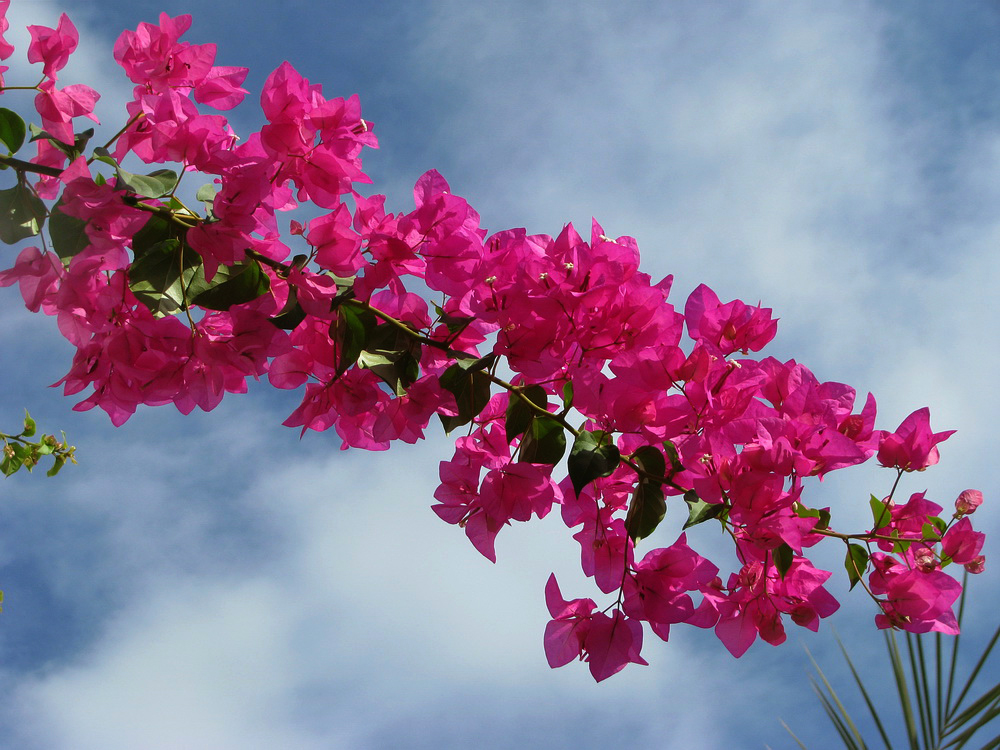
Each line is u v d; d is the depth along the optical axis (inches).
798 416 42.0
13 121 40.8
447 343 42.3
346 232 41.6
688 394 41.0
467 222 42.3
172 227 40.9
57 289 41.2
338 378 42.1
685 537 41.9
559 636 42.1
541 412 42.4
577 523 43.4
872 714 57.9
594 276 41.0
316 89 42.1
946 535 42.7
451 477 42.9
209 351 40.9
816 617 41.9
